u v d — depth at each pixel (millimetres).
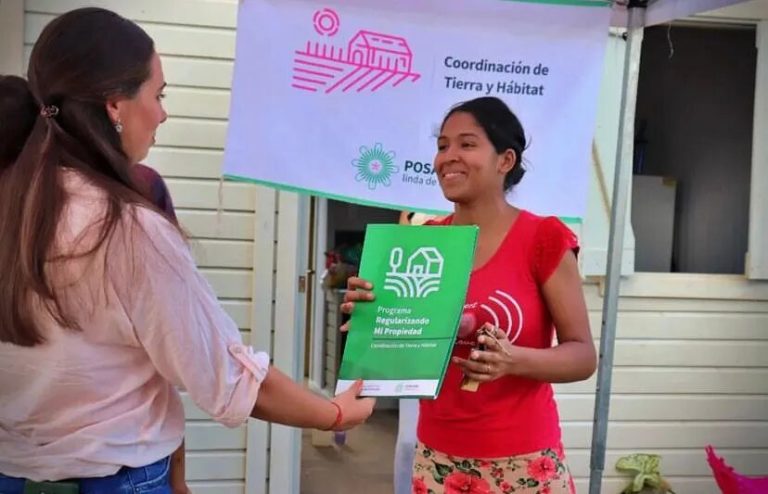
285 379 1440
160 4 3467
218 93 3523
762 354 3977
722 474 2832
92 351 1330
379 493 4395
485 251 1947
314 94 2543
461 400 1917
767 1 3871
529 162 2625
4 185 1308
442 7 2549
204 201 3539
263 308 3586
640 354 3918
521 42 2586
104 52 1321
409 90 2572
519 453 1909
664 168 4348
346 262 5887
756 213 3900
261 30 2500
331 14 2518
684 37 4270
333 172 2576
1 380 1358
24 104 1351
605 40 2596
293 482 3709
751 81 4207
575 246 1910
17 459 1379
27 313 1295
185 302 1312
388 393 1658
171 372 1345
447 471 1963
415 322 1714
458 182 1950
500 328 1891
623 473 3939
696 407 3961
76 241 1260
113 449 1367
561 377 1814
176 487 1931
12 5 3373
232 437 3609
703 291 3920
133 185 1354
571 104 2621
